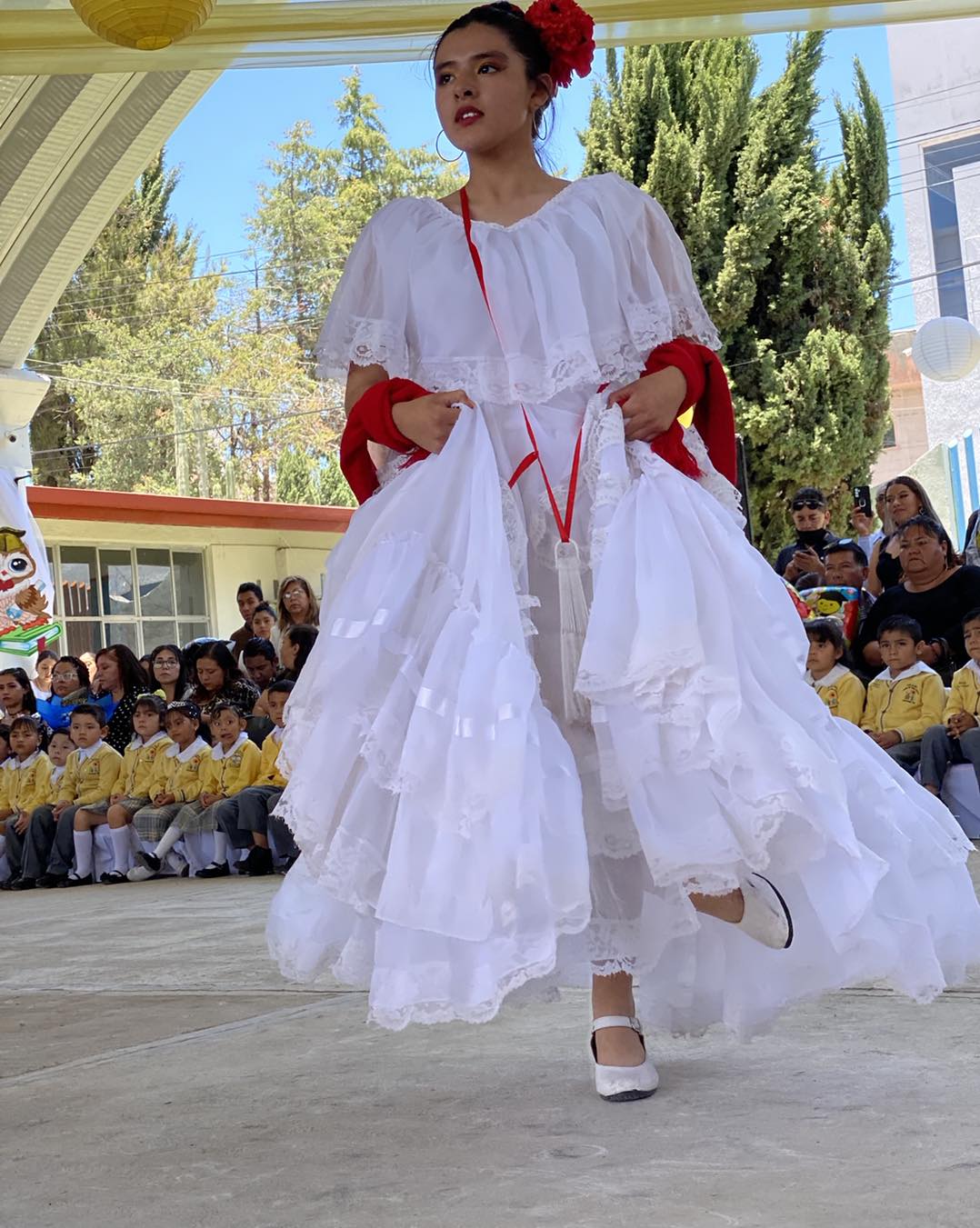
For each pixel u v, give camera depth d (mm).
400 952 1909
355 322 2332
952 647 6418
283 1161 1884
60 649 15531
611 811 2045
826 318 19203
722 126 19047
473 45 2273
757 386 19172
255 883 6777
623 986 2109
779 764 1922
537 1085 2199
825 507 8195
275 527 17062
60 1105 2318
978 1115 1850
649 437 2227
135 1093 2359
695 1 5500
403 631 2062
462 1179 1737
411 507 2162
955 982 2207
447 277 2240
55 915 6035
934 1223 1448
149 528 16266
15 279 10812
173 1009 3229
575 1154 1807
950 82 22203
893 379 29141
